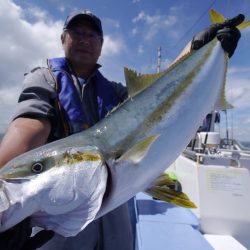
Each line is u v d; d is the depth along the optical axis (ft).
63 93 2.47
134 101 2.31
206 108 2.63
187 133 2.45
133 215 4.62
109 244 2.62
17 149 1.83
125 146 2.11
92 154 1.94
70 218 1.77
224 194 3.99
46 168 1.77
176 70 2.53
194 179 4.26
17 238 1.59
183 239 3.52
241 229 3.90
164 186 2.34
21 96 2.20
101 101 2.80
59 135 2.41
